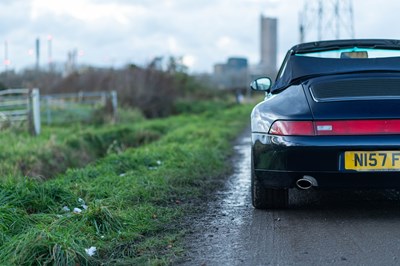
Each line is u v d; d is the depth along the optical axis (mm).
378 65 5418
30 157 10922
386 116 4586
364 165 4586
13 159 10602
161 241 4566
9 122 16406
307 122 4707
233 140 14680
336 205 5727
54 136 13688
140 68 27172
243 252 4289
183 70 34094
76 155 12586
